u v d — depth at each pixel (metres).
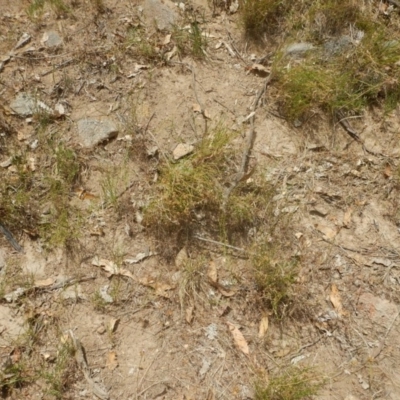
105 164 1.67
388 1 2.03
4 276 1.49
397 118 1.83
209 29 1.97
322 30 1.95
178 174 1.56
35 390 1.34
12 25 1.92
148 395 1.35
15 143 1.69
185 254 1.53
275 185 1.66
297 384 1.34
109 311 1.46
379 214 1.65
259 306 1.47
